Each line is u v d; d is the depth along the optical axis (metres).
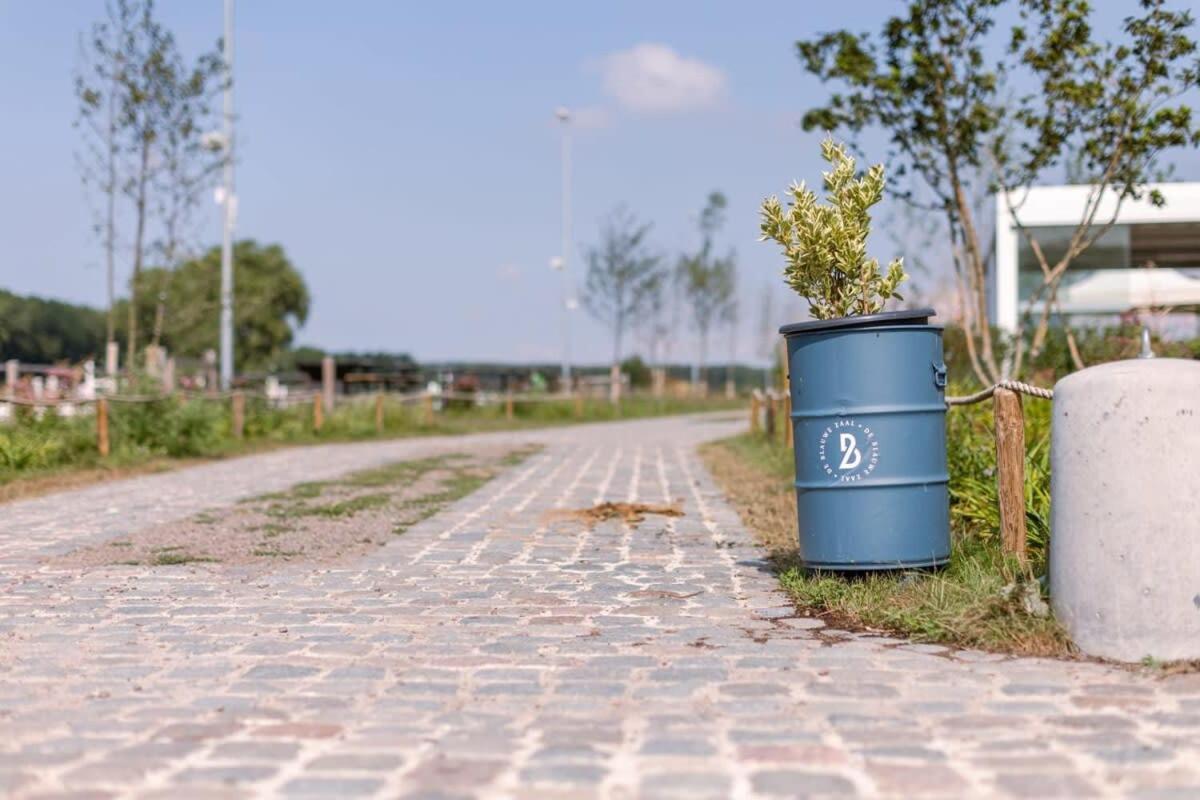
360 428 24.05
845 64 12.23
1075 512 5.11
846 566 6.34
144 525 9.79
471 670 4.95
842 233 6.88
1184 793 3.43
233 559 8.09
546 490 13.10
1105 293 22.22
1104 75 11.70
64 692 4.62
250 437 21.41
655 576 7.43
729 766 3.69
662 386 47.00
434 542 8.98
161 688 4.68
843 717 4.20
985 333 12.80
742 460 16.80
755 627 5.82
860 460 6.29
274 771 3.66
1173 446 4.89
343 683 4.75
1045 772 3.60
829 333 6.34
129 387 17.12
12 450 14.35
